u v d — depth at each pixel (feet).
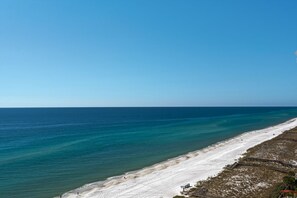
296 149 209.67
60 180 154.92
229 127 431.84
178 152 231.30
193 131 378.32
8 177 160.56
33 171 173.47
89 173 168.66
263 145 229.25
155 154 223.71
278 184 128.16
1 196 130.31
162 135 337.52
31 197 129.29
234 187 128.98
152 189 134.10
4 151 242.37
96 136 337.11
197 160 193.67
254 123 503.61
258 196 117.70
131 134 351.46
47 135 357.20
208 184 134.82
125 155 219.82
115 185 143.43
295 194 114.73
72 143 282.56
